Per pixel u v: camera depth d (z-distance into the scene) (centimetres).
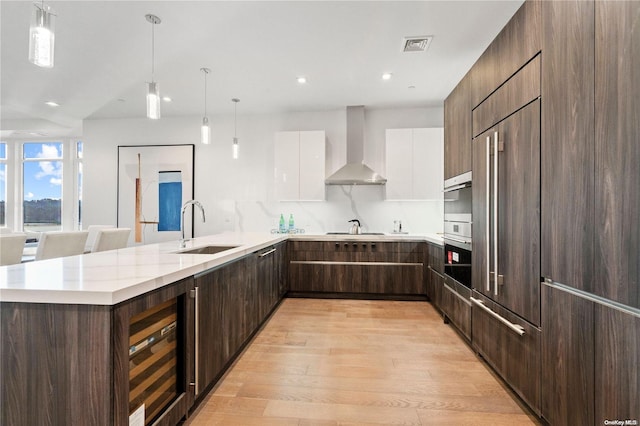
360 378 219
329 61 327
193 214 514
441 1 235
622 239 116
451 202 311
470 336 261
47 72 350
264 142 503
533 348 173
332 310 374
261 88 399
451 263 309
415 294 416
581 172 136
